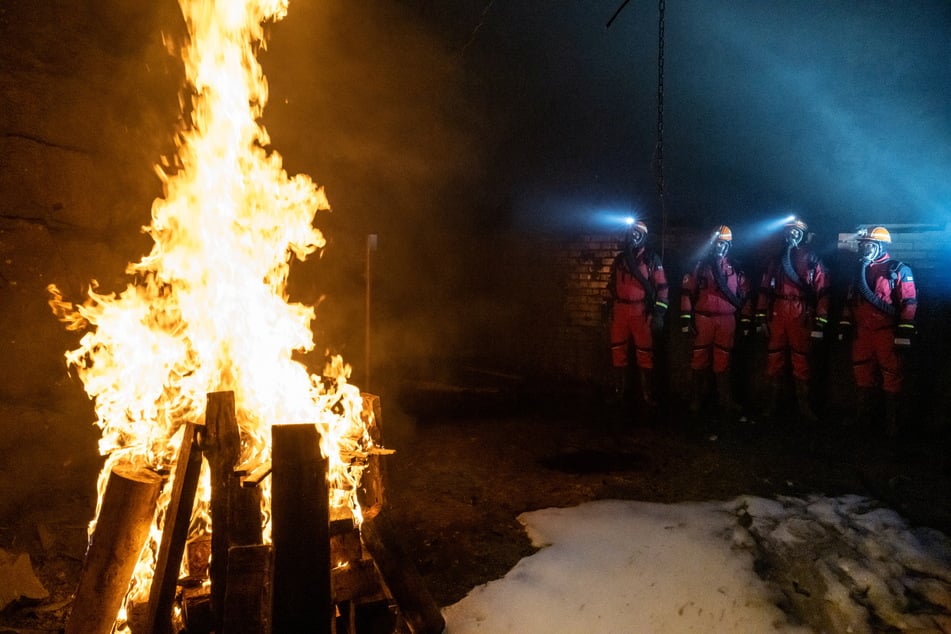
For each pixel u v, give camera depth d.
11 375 4.90
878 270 6.58
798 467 5.73
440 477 5.57
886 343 6.54
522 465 5.87
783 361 7.29
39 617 3.41
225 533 2.71
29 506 4.37
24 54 5.07
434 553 4.18
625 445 6.43
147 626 2.69
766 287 7.32
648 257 7.70
